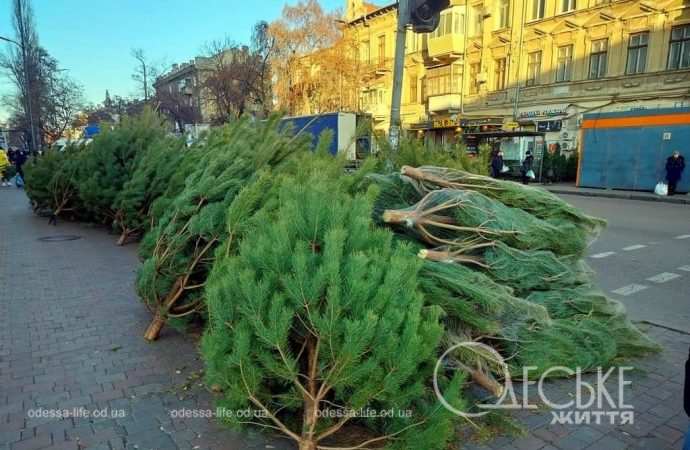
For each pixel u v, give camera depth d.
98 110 52.62
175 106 37.16
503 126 24.59
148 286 4.22
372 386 2.24
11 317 4.81
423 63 32.31
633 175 18.64
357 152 5.82
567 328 3.57
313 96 28.19
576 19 23.09
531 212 4.01
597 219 4.05
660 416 3.16
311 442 2.47
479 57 28.61
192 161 6.57
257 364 2.36
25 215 12.15
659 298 5.81
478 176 4.13
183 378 3.56
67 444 2.77
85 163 9.60
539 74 25.23
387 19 34.16
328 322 2.18
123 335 4.36
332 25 28.12
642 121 18.16
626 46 21.31
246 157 4.69
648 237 9.72
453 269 3.18
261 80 30.50
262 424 2.59
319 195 2.65
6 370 3.67
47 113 37.31
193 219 4.05
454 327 3.04
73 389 3.39
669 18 19.75
